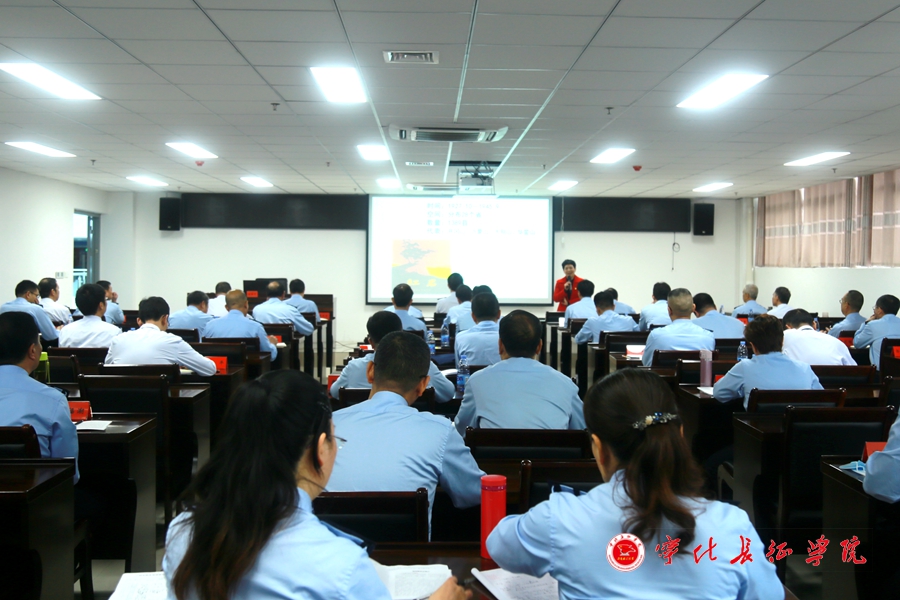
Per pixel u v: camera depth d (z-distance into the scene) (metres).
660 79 4.50
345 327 11.74
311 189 11.03
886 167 8.04
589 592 1.03
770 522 2.56
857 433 2.38
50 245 9.79
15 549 1.79
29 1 3.26
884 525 2.13
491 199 11.55
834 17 3.39
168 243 11.66
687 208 11.80
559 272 11.76
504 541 1.15
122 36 3.74
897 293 8.16
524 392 2.50
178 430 3.28
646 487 1.01
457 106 5.25
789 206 10.68
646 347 4.50
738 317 7.95
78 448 2.44
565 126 5.95
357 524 1.48
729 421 3.49
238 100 5.12
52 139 6.78
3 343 2.26
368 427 1.74
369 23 3.53
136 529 2.60
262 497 0.88
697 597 1.00
